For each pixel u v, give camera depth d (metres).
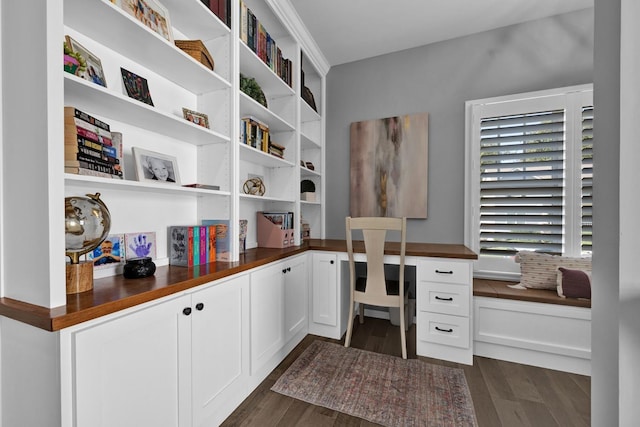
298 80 2.47
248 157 2.14
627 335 0.55
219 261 1.64
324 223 3.06
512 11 2.26
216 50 1.72
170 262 1.54
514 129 2.37
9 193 0.92
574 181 2.19
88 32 1.16
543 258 2.14
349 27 2.45
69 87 0.98
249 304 1.61
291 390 1.65
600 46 0.61
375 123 2.85
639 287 0.54
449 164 2.61
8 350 0.91
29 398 0.86
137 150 1.34
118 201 1.32
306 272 2.36
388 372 1.84
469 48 2.55
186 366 1.18
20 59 0.89
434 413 1.46
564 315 1.86
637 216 0.55
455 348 1.99
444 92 2.63
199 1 1.41
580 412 1.48
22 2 0.88
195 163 1.77
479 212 2.48
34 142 0.87
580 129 2.18
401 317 2.03
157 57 1.36
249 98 1.82
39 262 0.86
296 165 2.48
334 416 1.44
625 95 0.55
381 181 2.83
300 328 2.24
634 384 0.55
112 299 0.92
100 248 1.23
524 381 1.75
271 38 2.29
